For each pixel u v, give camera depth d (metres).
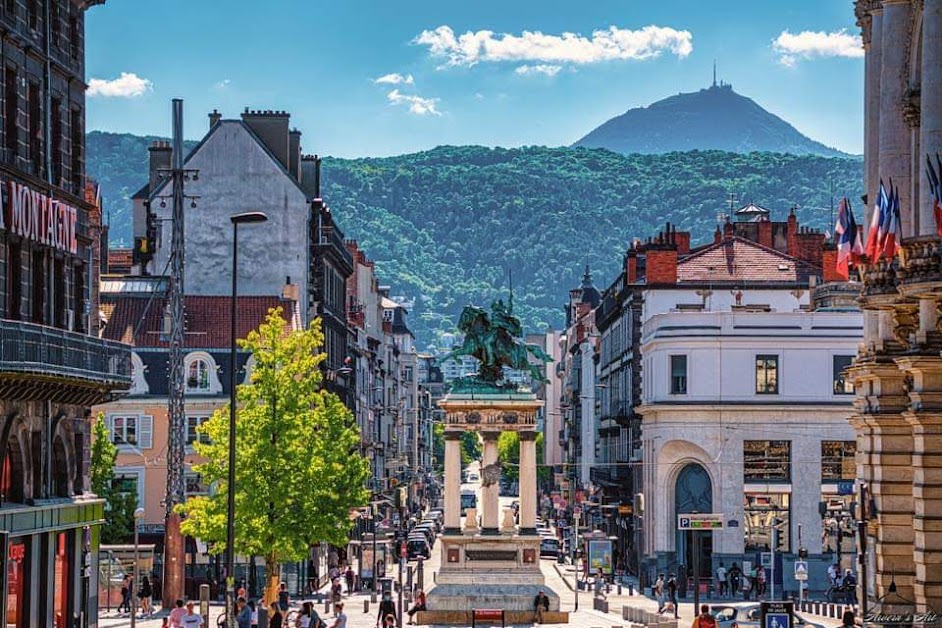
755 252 149.38
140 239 143.38
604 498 170.88
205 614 75.25
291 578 122.81
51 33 76.38
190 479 120.50
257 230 141.50
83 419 80.12
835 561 125.50
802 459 129.75
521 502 103.31
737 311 137.00
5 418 68.19
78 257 79.38
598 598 110.00
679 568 126.31
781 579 128.38
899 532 71.94
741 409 130.12
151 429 120.94
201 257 141.12
